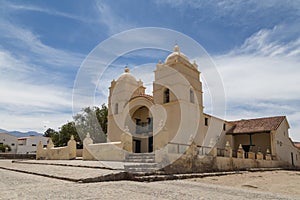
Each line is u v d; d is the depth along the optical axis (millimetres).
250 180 11406
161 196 5723
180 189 6961
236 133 26547
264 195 6855
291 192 8266
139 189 6609
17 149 51781
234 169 16328
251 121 28281
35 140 54250
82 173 8797
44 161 16578
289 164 26203
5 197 5039
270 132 25109
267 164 22031
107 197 5320
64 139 32625
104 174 8203
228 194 6578
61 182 7449
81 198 5117
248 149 26938
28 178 8516
